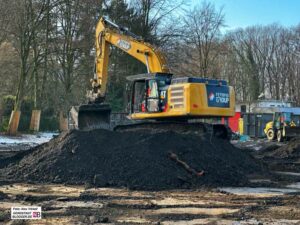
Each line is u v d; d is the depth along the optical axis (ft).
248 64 228.43
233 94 58.49
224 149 51.16
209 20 157.38
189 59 146.41
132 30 134.62
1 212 29.48
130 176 41.11
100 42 66.95
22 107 134.82
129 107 63.52
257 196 36.65
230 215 29.45
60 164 43.86
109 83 139.13
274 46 230.27
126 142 45.60
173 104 56.54
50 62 124.77
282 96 229.45
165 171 41.63
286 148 75.72
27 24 108.17
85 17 120.16
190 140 47.67
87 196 35.24
